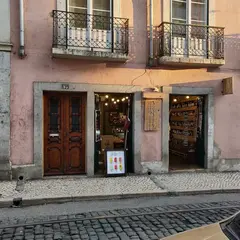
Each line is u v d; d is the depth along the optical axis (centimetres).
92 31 826
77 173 849
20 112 783
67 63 815
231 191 726
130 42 864
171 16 902
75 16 817
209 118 934
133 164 875
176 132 1135
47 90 804
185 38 901
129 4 864
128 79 863
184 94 919
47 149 827
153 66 880
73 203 625
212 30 921
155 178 823
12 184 732
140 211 564
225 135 949
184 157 1066
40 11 794
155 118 879
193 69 920
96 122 867
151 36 868
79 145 852
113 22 837
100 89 840
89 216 534
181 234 248
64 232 458
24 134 787
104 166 860
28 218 529
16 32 779
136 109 870
